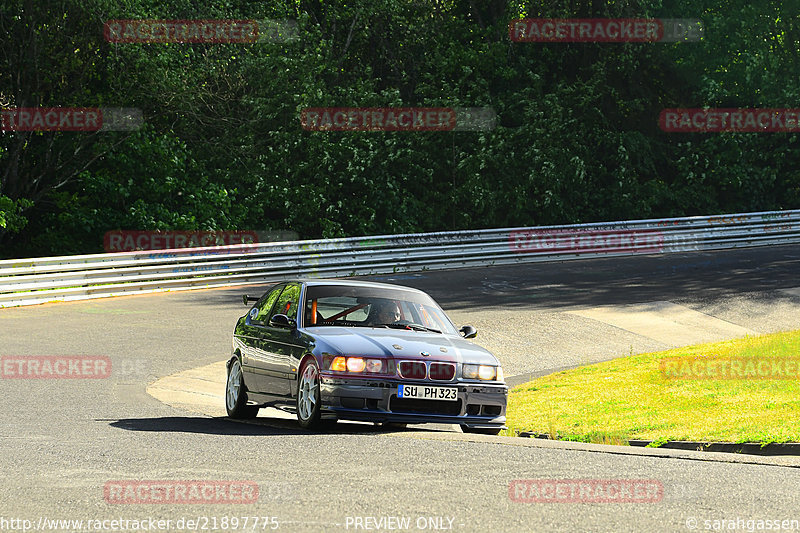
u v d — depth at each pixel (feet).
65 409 91.45
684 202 347.56
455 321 176.04
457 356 80.18
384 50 357.00
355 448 65.10
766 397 100.22
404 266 253.24
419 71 359.66
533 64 355.15
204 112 312.29
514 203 333.01
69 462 59.11
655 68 364.17
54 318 171.63
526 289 217.56
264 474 54.80
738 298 203.21
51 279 193.77
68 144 288.30
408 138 329.11
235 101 319.27
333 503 47.21
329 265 241.96
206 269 222.28
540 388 120.26
